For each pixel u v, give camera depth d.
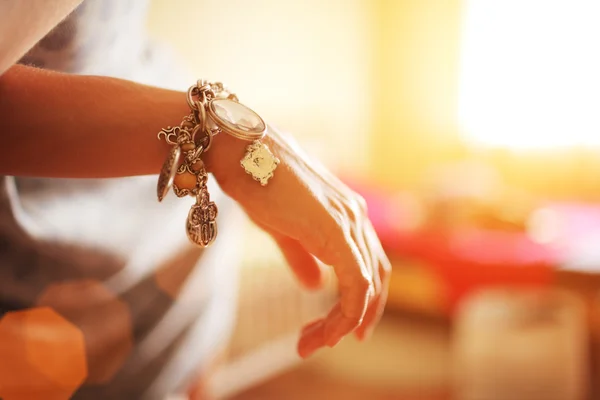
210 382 0.76
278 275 1.44
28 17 0.43
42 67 0.55
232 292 0.76
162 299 0.65
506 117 2.61
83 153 0.47
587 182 2.51
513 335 1.42
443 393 1.66
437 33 2.73
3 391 0.55
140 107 0.48
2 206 0.54
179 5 1.67
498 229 1.72
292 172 0.47
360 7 2.68
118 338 0.61
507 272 1.45
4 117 0.47
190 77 0.76
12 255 0.56
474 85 2.66
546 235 1.67
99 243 0.60
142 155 0.47
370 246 0.49
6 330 0.55
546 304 1.43
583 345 1.44
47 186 0.59
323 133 2.41
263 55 2.08
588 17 2.42
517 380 1.40
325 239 0.47
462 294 1.49
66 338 0.58
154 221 0.65
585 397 1.44
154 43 0.73
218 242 0.71
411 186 2.88
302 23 2.28
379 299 0.51
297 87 2.30
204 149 0.47
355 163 2.75
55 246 0.57
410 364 1.82
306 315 1.56
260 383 1.72
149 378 0.65
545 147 2.56
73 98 0.47
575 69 2.47
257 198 0.47
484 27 2.60
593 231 1.72
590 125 2.48
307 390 1.69
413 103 2.84
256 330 1.40
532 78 2.54
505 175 2.65
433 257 1.58
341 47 2.57
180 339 0.67
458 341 1.53
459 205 1.77
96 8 0.55
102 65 0.61
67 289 0.59
